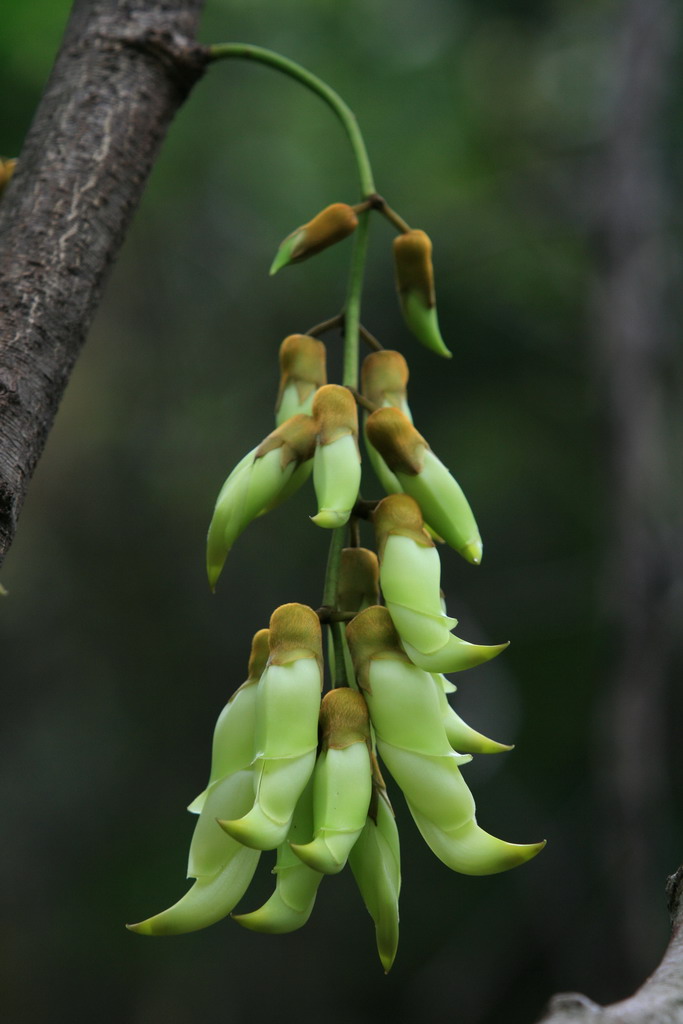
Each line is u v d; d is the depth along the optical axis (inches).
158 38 100.3
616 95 387.5
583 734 453.1
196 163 467.8
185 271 541.3
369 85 458.0
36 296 86.2
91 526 593.0
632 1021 46.9
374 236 446.9
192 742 571.8
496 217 458.0
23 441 80.7
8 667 589.9
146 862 547.2
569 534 481.4
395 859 64.4
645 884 347.9
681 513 403.2
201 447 570.9
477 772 440.5
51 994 524.1
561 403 459.8
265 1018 487.2
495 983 416.8
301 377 79.8
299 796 61.5
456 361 450.0
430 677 64.2
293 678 62.1
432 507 68.5
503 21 443.5
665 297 403.5
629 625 362.6
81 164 93.8
